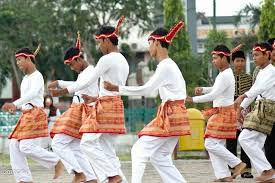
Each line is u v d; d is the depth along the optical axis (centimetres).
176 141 1509
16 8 7119
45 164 1800
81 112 1802
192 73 4103
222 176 1936
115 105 1627
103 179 1631
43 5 7338
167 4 4025
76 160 1797
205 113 1947
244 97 1802
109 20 7506
